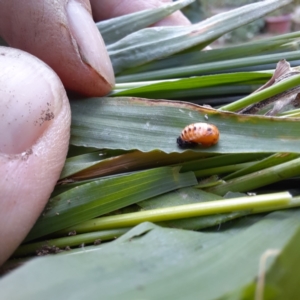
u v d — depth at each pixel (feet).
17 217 0.18
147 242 0.15
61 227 0.19
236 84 0.24
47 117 0.20
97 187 0.19
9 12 0.24
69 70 0.24
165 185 0.20
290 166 0.19
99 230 0.19
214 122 0.21
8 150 0.18
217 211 0.18
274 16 1.14
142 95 0.25
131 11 0.40
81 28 0.24
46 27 0.23
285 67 0.22
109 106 0.22
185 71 0.26
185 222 0.18
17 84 0.20
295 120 0.19
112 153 0.22
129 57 0.27
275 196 0.18
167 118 0.21
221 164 0.22
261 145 0.19
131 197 0.19
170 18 0.38
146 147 0.21
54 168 0.19
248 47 0.27
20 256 0.19
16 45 0.24
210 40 0.27
